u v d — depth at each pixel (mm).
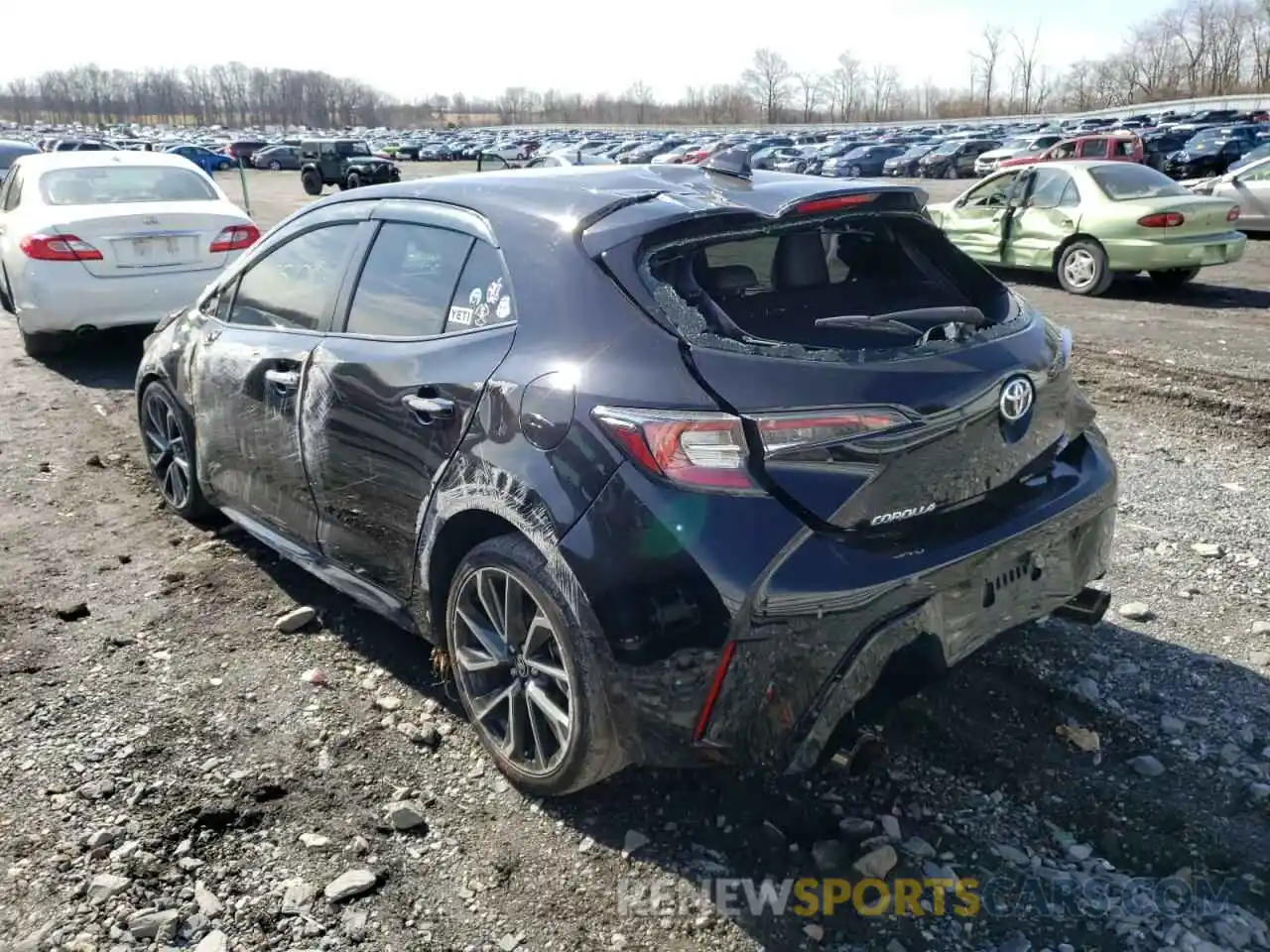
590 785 2957
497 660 3014
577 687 2691
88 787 3029
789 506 2475
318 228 3904
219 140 81312
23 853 2764
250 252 4293
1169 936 2461
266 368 3863
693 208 2875
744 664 2467
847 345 2703
